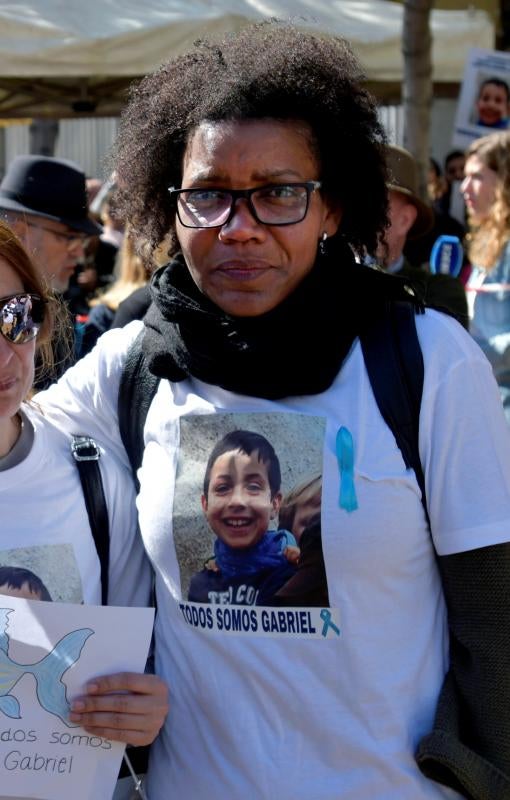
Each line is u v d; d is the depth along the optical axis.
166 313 1.76
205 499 1.70
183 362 1.74
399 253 3.66
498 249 4.05
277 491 1.66
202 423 1.73
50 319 1.81
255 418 1.69
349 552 1.61
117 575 1.82
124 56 5.09
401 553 1.63
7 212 3.42
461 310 3.56
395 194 3.60
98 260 5.11
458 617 1.68
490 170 4.21
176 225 1.83
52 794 1.61
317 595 1.63
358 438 1.64
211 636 1.67
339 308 1.69
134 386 1.85
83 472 1.79
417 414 1.65
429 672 1.68
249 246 1.66
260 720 1.65
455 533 1.63
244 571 1.66
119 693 1.63
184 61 1.84
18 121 7.47
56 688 1.62
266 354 1.66
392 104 6.33
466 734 1.70
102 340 1.98
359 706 1.62
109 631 1.63
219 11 5.18
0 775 1.60
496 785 1.64
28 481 1.72
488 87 5.51
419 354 1.66
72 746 1.62
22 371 1.67
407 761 1.64
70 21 5.10
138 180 1.92
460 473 1.64
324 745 1.63
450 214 7.14
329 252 1.78
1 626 1.61
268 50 1.72
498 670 1.64
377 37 5.39
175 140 1.82
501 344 3.93
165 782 1.74
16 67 5.11
